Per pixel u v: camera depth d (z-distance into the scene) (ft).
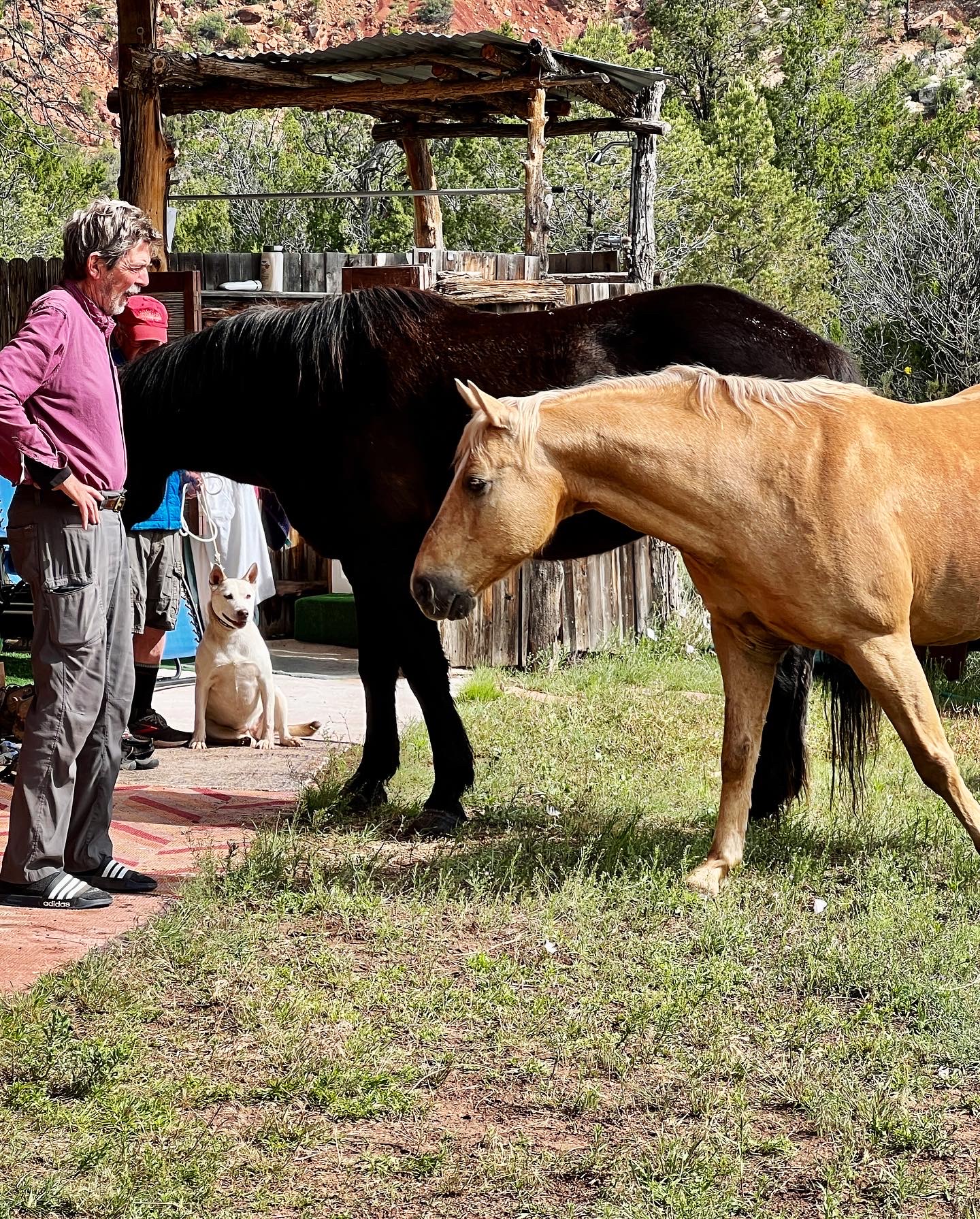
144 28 32.24
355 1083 10.39
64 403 13.87
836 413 14.20
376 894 14.90
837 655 14.55
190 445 18.90
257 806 19.47
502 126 47.37
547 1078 10.68
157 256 28.12
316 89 39.81
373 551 17.97
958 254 61.52
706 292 17.37
